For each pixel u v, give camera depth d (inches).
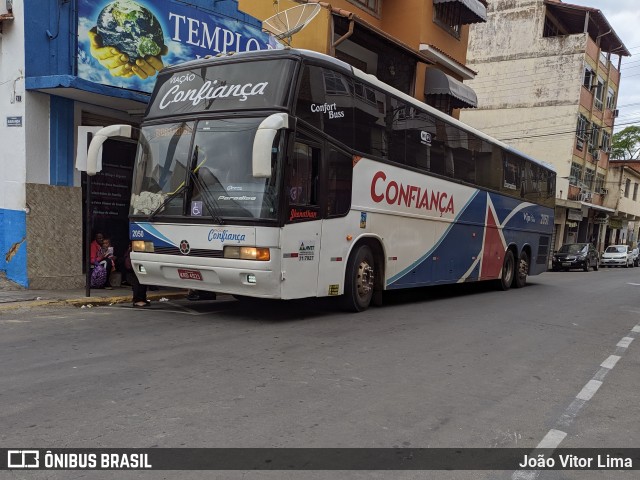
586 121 1414.9
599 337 323.9
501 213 561.6
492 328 329.7
